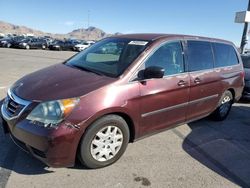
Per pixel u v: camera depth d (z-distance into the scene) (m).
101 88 3.54
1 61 16.28
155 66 3.98
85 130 3.43
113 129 3.72
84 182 3.44
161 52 4.34
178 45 4.69
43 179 3.44
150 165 3.98
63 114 3.26
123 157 4.13
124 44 4.51
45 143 3.20
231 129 5.78
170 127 4.64
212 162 4.25
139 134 4.10
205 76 5.07
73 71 4.16
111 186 3.41
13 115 3.45
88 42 41.41
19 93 3.61
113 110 3.58
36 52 28.62
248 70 8.77
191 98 4.82
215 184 3.64
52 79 3.84
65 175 3.55
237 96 6.36
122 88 3.70
